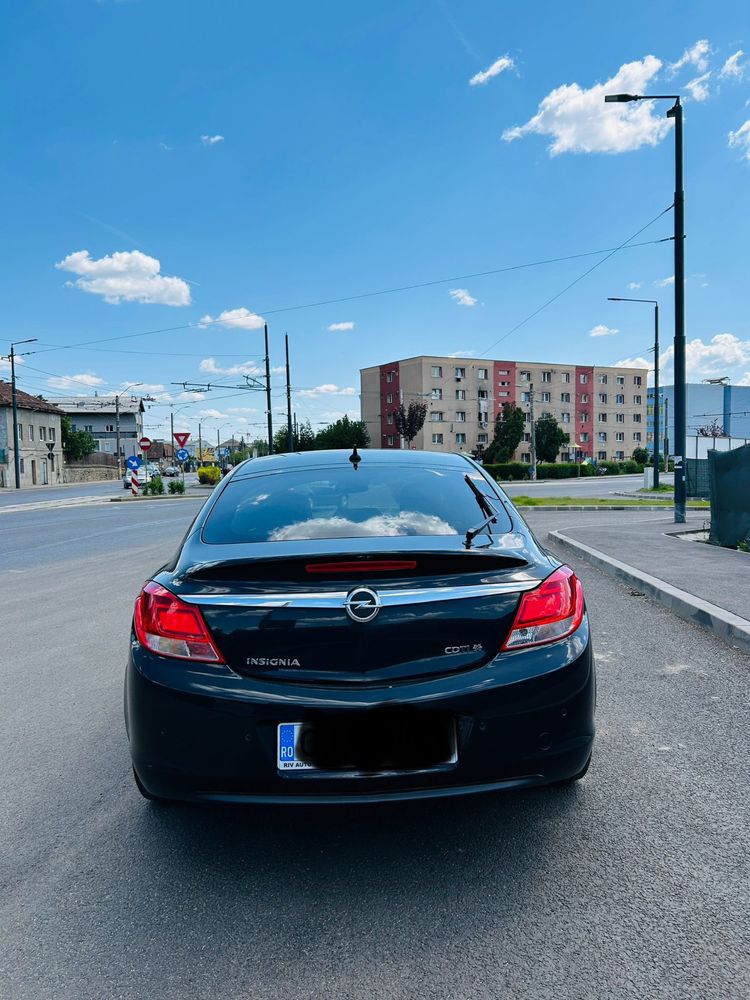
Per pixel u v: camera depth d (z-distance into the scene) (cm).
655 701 412
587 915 221
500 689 234
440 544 265
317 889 239
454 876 244
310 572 240
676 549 965
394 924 220
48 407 6212
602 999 186
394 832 276
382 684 231
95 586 855
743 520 955
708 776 317
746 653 504
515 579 248
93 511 2348
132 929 221
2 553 1217
